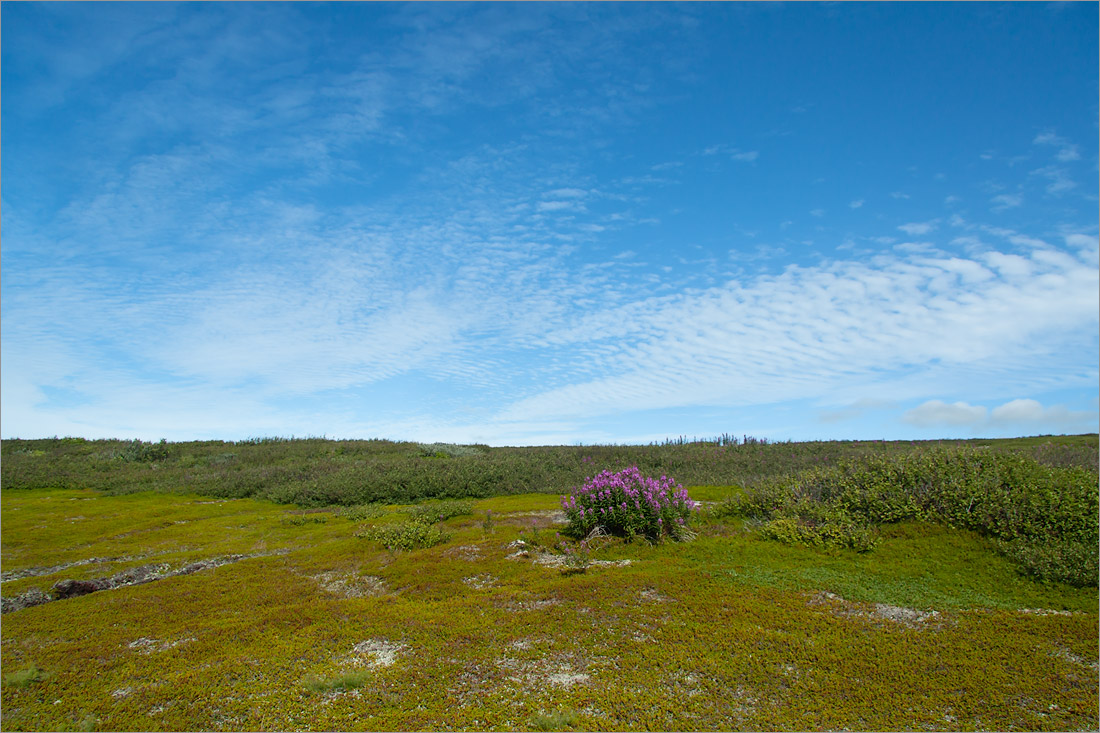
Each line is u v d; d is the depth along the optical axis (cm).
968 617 901
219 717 682
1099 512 1144
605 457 2781
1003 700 698
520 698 709
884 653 802
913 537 1201
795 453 2658
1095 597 940
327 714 682
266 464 2817
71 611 1026
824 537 1238
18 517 1798
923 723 660
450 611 981
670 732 640
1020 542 1112
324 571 1239
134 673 793
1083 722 654
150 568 1277
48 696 739
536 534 1425
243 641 885
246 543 1489
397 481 2252
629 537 1346
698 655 802
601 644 843
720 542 1264
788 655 802
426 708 695
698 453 2781
